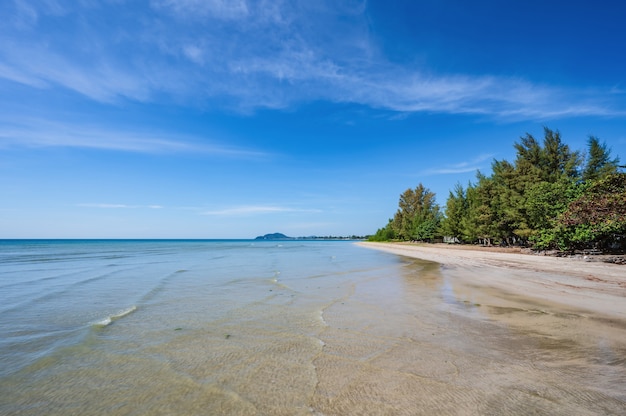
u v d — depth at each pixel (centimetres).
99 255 4034
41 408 407
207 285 1448
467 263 2370
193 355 586
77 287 1395
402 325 772
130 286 1423
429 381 465
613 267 1590
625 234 1977
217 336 698
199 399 425
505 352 579
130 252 4922
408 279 1616
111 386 466
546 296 1073
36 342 664
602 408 382
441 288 1311
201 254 4397
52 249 6019
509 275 1608
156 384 471
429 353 581
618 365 508
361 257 3616
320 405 403
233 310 944
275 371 511
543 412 376
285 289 1327
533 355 560
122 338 689
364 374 494
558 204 2386
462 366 518
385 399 415
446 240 6341
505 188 3341
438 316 854
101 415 390
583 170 2980
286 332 724
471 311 905
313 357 570
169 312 923
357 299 1101
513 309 914
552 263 1898
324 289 1322
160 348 625
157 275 1845
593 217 1816
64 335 712
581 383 448
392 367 519
